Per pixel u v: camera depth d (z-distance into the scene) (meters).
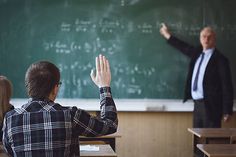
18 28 5.55
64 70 5.58
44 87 2.10
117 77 5.60
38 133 2.04
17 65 5.55
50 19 5.56
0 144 2.94
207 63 5.25
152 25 5.60
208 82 5.23
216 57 5.25
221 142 4.32
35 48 5.55
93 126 2.09
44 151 2.04
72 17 5.56
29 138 2.04
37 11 5.55
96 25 5.57
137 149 5.67
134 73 5.61
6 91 2.96
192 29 5.60
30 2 5.54
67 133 2.06
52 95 2.15
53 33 5.56
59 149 2.04
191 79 5.43
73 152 2.10
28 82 2.12
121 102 5.61
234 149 3.29
